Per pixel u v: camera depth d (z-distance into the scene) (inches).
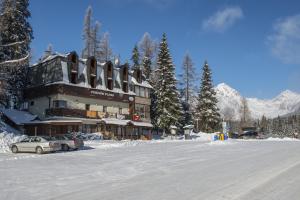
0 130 1840.6
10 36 2025.1
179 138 2586.1
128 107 2534.5
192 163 802.8
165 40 2763.3
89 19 2854.3
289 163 782.5
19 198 438.6
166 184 523.8
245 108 4544.8
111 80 2447.1
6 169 715.4
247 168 701.9
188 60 3230.8
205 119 3051.2
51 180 573.6
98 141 1718.8
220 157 945.5
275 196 437.1
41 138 1248.2
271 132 4707.2
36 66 2359.7
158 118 2677.2
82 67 2314.2
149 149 1249.4
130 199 423.5
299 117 5713.6
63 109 2087.8
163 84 2677.2
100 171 679.7
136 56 3117.6
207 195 443.2
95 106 2309.3
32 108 2304.4
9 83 2225.6
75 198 434.3
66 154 1072.8
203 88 3110.2
